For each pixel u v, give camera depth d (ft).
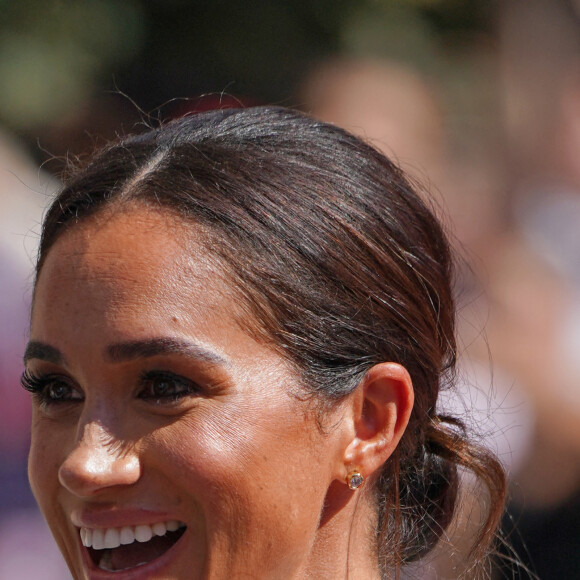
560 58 69.82
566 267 57.62
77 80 97.96
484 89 88.02
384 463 30.42
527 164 66.80
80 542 28.07
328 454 27.84
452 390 38.17
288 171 28.50
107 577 27.12
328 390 27.68
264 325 26.94
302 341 27.35
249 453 26.45
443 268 32.45
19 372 52.47
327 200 28.66
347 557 29.32
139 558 27.53
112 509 26.58
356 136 31.19
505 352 51.85
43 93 94.84
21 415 52.47
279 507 26.89
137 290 26.43
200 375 26.30
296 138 29.53
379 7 107.45
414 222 31.12
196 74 103.96
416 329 30.14
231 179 27.78
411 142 60.18
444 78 96.89
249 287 26.89
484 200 61.52
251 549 26.68
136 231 27.04
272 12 106.42
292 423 27.09
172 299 26.37
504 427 47.91
